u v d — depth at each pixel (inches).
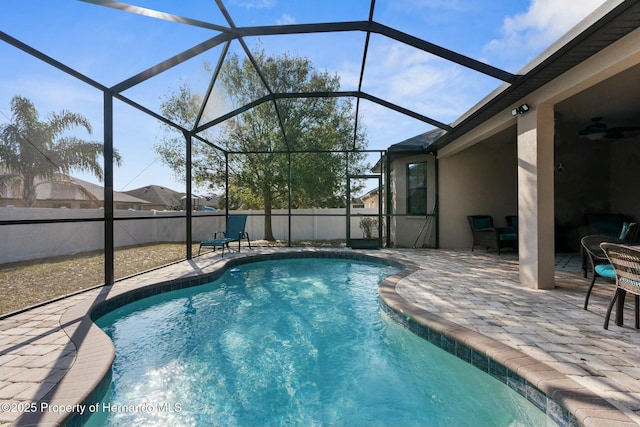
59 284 187.3
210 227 452.4
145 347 118.6
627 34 101.7
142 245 391.9
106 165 167.5
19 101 310.3
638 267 93.3
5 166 313.4
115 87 165.9
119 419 77.9
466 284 162.9
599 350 85.0
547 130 151.3
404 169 342.0
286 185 407.8
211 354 113.0
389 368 104.0
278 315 152.4
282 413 81.4
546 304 127.7
